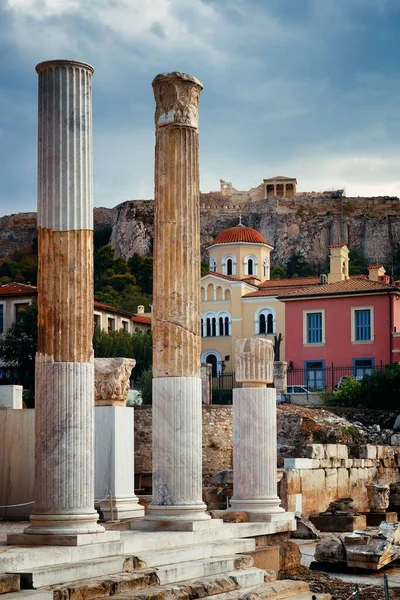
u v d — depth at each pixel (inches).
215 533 889.5
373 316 3489.2
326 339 3553.2
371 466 2014.0
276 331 4458.7
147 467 2096.5
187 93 899.4
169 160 890.7
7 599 609.6
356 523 1608.0
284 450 1892.2
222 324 4571.9
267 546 975.0
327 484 1825.8
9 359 3312.0
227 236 5014.8
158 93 902.4
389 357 3454.7
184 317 882.1
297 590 843.4
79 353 740.0
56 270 740.7
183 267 883.4
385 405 2642.7
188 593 733.3
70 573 677.3
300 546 1389.0
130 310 5910.4
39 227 751.1
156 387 882.1
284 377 2815.0
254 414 1073.5
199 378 892.0
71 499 727.1
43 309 741.9
